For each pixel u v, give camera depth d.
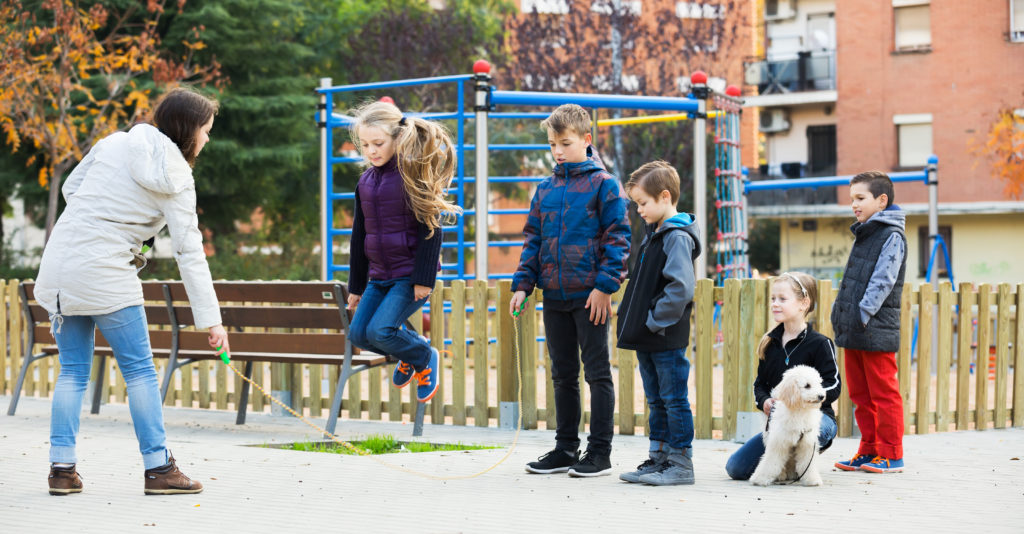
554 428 11.33
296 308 11.12
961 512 6.95
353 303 9.29
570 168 8.28
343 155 40.22
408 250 8.70
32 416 12.20
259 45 36.03
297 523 6.58
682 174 37.94
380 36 39.81
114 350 7.43
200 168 35.16
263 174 36.69
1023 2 41.12
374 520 6.67
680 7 38.06
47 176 34.56
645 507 7.06
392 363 11.18
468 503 7.20
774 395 7.76
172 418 12.38
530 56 36.81
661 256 7.84
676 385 7.90
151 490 7.42
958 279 42.69
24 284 12.59
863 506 7.13
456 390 11.79
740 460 8.15
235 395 13.12
